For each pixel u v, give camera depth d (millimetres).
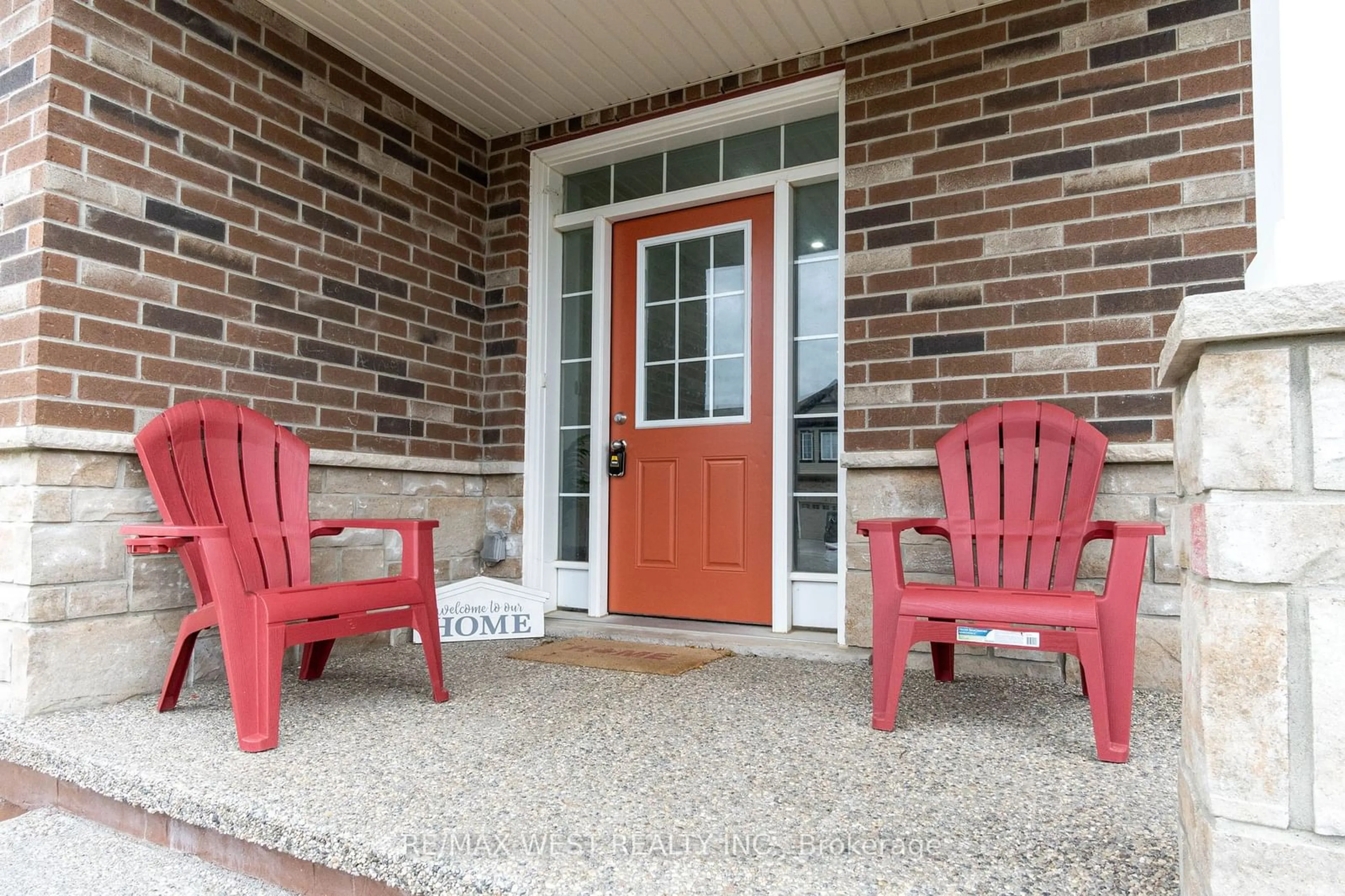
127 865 1606
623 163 3867
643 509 3709
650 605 3656
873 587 2141
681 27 3033
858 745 1940
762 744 1955
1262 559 890
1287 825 871
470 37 3102
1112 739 1849
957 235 2873
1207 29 2543
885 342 2967
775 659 3004
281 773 1729
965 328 2838
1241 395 919
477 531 3785
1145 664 2518
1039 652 2646
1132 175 2621
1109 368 2615
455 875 1271
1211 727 918
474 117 3756
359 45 3168
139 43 2510
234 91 2793
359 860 1365
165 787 1663
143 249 2492
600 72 3371
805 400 3385
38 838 1738
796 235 3457
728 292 3586
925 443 2875
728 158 3602
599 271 3820
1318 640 866
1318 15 925
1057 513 2406
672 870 1275
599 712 2254
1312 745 865
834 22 2988
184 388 2590
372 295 3295
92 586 2305
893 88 3014
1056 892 1215
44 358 2225
